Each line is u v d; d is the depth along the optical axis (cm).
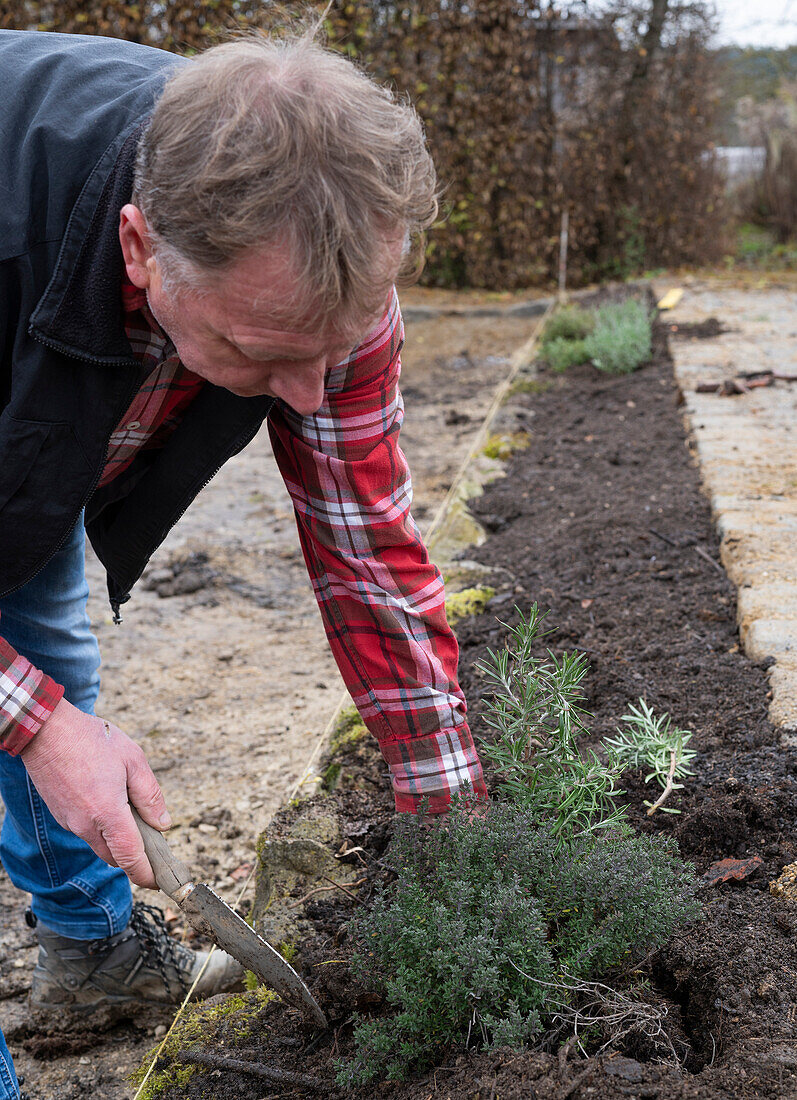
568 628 287
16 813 204
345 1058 155
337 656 176
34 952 249
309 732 327
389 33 975
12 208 130
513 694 189
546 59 1020
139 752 155
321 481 163
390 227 112
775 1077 130
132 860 149
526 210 1047
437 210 127
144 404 161
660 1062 141
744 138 1302
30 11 927
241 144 105
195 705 347
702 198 1089
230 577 448
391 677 171
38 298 133
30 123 133
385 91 121
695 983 154
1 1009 232
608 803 196
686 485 406
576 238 1070
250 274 110
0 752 194
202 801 296
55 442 143
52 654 194
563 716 178
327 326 115
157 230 114
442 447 605
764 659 250
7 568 154
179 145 109
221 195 105
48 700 146
